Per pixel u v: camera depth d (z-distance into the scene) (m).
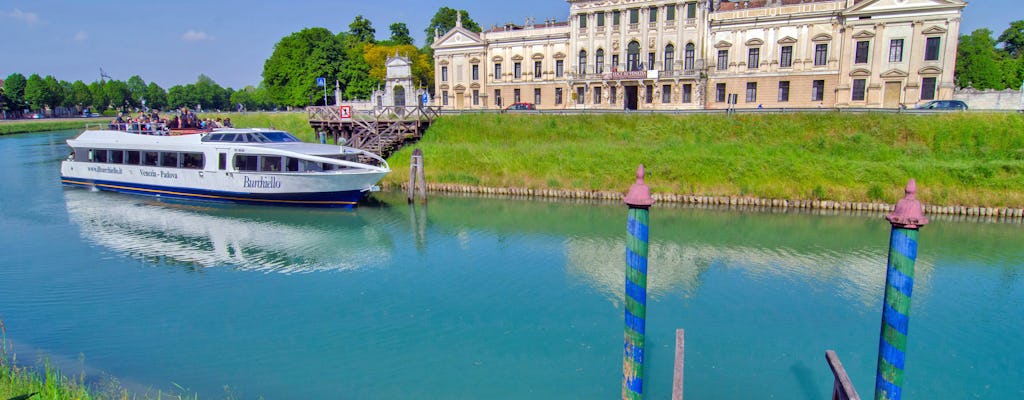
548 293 18.03
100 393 11.81
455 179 35.41
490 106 66.62
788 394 12.29
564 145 38.78
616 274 19.81
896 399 7.66
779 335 15.15
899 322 7.45
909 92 47.25
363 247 23.23
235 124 57.53
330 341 14.75
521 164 35.66
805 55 50.69
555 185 33.62
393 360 13.76
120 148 32.41
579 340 14.75
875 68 48.19
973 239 23.92
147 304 17.16
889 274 7.50
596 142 39.81
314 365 13.48
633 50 57.09
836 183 30.31
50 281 19.00
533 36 62.03
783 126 38.41
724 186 31.41
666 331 15.38
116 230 25.55
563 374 13.07
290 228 26.20
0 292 17.94
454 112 47.34
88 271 20.05
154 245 23.38
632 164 33.88
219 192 29.78
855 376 13.04
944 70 45.78
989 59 70.12
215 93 150.38
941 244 23.27
